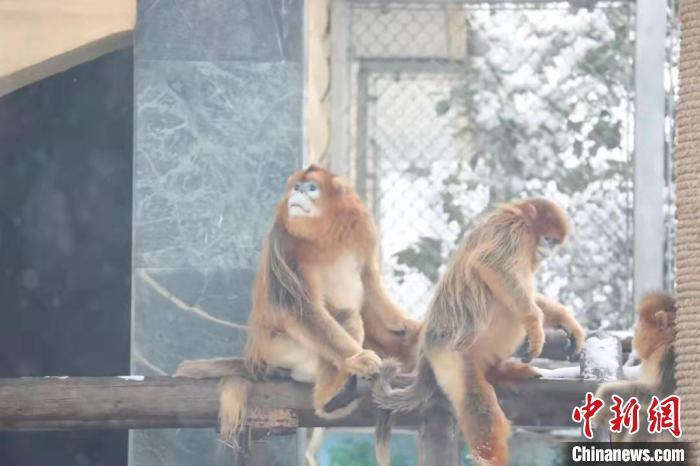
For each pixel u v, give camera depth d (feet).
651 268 37.88
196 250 36.24
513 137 40.83
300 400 31.58
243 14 36.96
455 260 31.45
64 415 31.53
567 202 40.34
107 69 48.80
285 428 31.60
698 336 24.64
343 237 32.50
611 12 40.78
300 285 32.07
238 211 36.37
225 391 31.53
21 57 37.65
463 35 41.27
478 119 40.93
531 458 37.29
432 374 31.01
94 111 49.29
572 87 40.75
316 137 39.06
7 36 37.70
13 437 50.24
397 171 40.88
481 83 41.09
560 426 31.40
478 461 30.45
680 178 24.85
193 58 36.86
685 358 24.90
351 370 31.22
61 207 50.06
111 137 49.52
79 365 50.47
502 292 30.94
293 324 31.86
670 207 38.22
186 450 35.53
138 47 36.88
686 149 24.72
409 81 41.11
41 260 50.16
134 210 36.40
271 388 31.65
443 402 30.89
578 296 39.68
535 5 41.06
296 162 36.50
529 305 30.89
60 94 49.11
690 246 24.72
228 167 36.52
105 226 50.16
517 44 41.09
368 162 40.88
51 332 50.39
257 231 36.29
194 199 36.40
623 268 39.73
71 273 50.42
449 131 40.96
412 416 31.35
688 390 24.88
